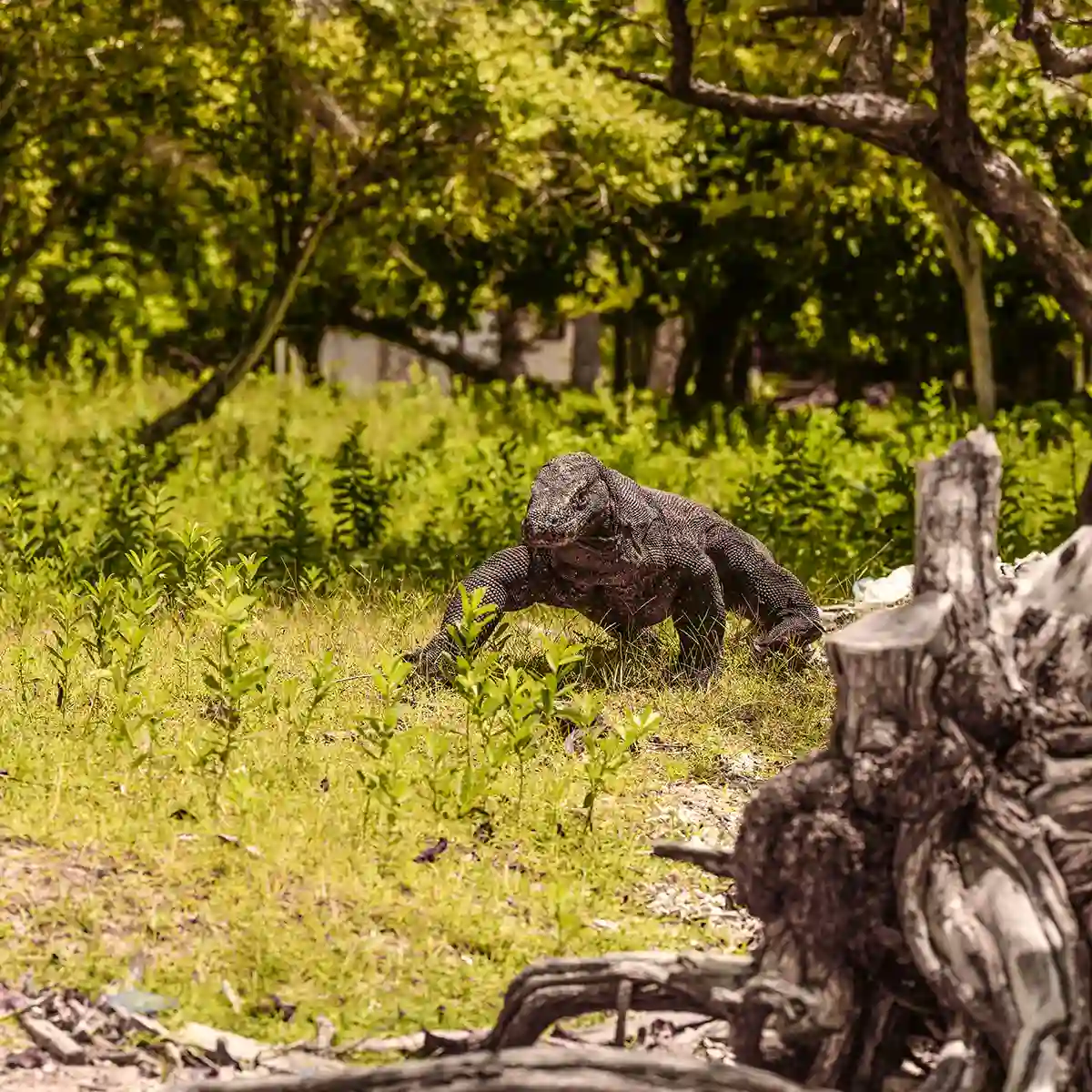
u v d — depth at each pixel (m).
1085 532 6.57
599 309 45.56
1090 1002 5.84
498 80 22.56
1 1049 6.67
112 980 7.15
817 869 6.09
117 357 49.47
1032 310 44.81
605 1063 5.82
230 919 7.70
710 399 44.00
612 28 22.17
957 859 6.06
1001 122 24.06
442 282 43.28
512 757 10.27
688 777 10.70
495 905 8.32
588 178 27.12
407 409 39.12
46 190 28.05
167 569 16.69
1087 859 6.00
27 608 14.25
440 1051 6.91
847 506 23.27
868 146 29.86
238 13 22.81
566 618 14.97
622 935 8.19
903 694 6.06
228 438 30.44
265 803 8.88
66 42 22.03
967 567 6.34
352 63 23.11
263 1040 6.97
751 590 13.68
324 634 13.48
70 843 8.14
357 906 7.98
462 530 20.61
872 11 18.30
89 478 24.25
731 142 37.09
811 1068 6.10
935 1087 5.73
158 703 9.76
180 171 29.06
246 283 43.81
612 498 12.55
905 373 54.41
